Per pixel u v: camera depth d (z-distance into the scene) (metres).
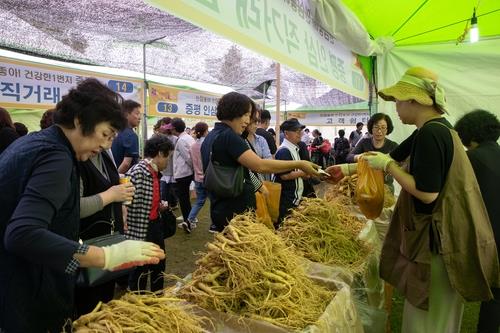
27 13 2.90
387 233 1.95
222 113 2.11
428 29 3.79
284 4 2.09
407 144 2.05
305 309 1.31
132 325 0.96
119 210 1.97
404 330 1.88
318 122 16.59
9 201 1.02
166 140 2.75
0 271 1.05
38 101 4.05
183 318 1.08
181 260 4.13
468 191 1.63
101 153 2.02
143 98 5.30
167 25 3.34
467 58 4.01
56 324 1.17
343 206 2.55
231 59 5.11
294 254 1.65
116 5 2.75
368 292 1.96
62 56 4.30
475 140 2.31
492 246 1.69
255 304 1.31
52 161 1.02
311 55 2.54
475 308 3.20
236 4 1.56
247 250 1.36
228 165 2.06
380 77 4.31
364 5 3.19
